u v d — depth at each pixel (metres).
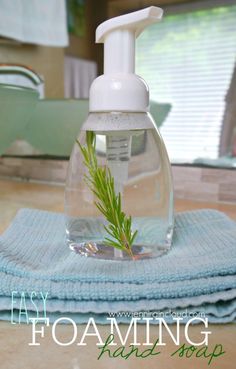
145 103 0.28
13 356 0.19
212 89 0.64
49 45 0.70
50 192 0.59
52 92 0.71
